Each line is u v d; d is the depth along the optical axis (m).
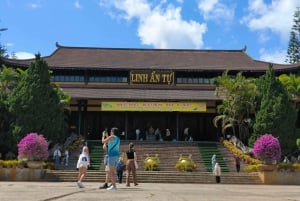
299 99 45.41
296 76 52.06
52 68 54.00
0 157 38.25
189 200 9.98
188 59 60.59
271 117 41.53
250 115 47.25
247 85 45.56
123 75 55.16
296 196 13.59
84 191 13.06
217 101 50.88
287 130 41.41
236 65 57.62
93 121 55.03
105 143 15.04
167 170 38.88
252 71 55.41
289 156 41.25
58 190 13.59
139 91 53.19
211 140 55.38
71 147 41.44
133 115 56.16
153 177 31.77
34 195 10.73
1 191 12.81
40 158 32.22
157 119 56.28
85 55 60.41
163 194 12.27
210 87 54.72
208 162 41.38
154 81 54.47
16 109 39.50
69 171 31.70
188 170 37.53
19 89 40.28
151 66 56.66
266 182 32.03
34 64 40.84
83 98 50.03
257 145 33.69
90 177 30.52
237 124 47.62
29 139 31.92
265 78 43.91
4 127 39.72
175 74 55.16
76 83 54.50
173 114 56.31
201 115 55.97
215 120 46.62
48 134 39.81
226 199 10.62
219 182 31.66
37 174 30.70
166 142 45.19
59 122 40.81
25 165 30.84
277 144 33.41
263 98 42.78
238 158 38.78
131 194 11.81
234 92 45.62
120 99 50.44
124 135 52.19
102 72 55.12
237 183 31.83
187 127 56.06
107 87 53.91
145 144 44.69
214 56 62.31
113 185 14.74
